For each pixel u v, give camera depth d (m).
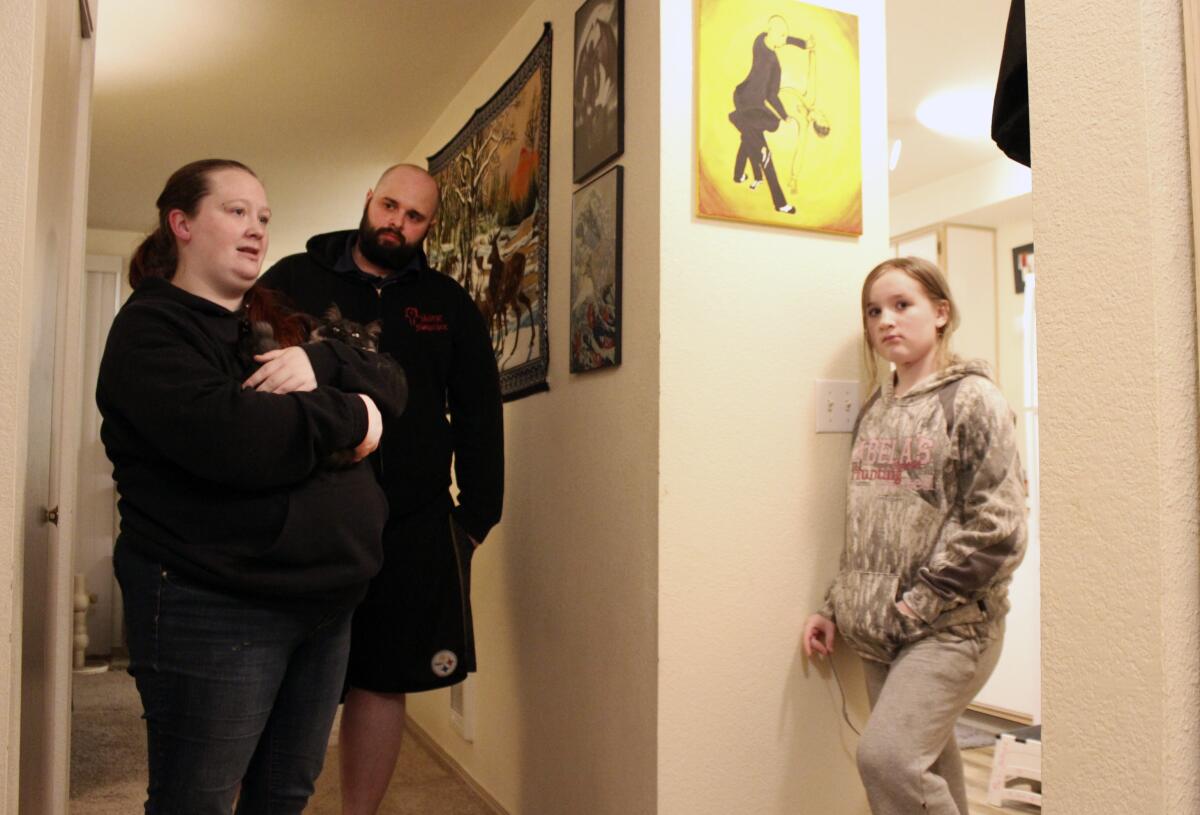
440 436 2.04
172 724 1.22
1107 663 0.79
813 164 1.89
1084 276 0.83
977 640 1.61
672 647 1.71
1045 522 0.86
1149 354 0.77
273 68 2.98
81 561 5.06
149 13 2.61
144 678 1.22
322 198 4.42
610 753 1.88
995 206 3.86
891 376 1.84
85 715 3.68
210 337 1.28
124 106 3.30
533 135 2.43
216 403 1.17
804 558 1.85
